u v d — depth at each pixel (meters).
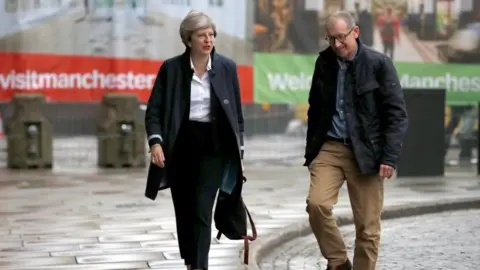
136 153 44.00
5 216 27.97
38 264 20.47
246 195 33.75
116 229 25.50
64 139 43.97
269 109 44.78
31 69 42.53
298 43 44.94
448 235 26.39
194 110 16.58
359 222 17.12
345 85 16.69
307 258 22.92
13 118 42.81
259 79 44.59
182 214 17.44
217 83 16.52
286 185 37.28
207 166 16.77
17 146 42.91
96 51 43.16
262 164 44.84
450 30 46.78
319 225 17.03
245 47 44.34
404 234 26.58
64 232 24.98
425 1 46.31
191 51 16.64
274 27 44.69
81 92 43.28
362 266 17.20
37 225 26.22
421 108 40.16
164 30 43.69
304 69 45.03
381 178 17.06
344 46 16.45
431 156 40.47
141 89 43.72
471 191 35.28
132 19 43.28
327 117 16.94
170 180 16.92
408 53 46.25
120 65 43.31
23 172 41.78
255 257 21.28
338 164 16.98
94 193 33.97
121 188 35.59
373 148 16.55
